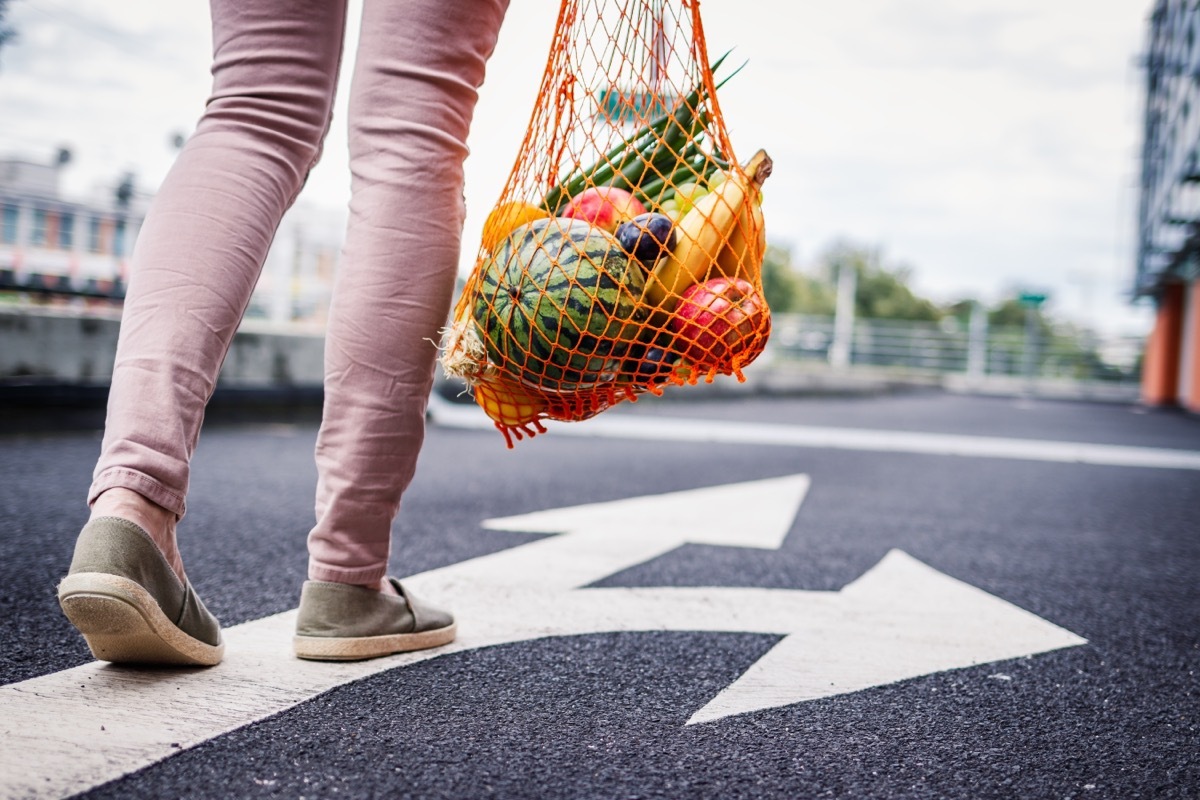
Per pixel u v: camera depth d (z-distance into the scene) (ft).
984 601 7.78
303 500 11.33
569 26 4.83
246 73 4.85
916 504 13.52
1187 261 50.26
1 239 24.30
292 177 5.02
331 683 4.89
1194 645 6.79
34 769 3.63
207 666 4.99
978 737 4.70
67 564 7.39
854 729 4.72
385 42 4.91
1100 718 5.08
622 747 4.31
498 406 5.05
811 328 101.60
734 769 4.13
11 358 17.60
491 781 3.85
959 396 73.31
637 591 7.51
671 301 4.70
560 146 4.87
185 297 4.57
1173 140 38.78
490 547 9.12
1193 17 33.22
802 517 11.87
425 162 4.93
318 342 24.21
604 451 19.10
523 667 5.41
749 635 6.37
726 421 29.71
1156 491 16.42
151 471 4.43
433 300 5.02
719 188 4.78
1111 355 101.40
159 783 3.61
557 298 4.48
